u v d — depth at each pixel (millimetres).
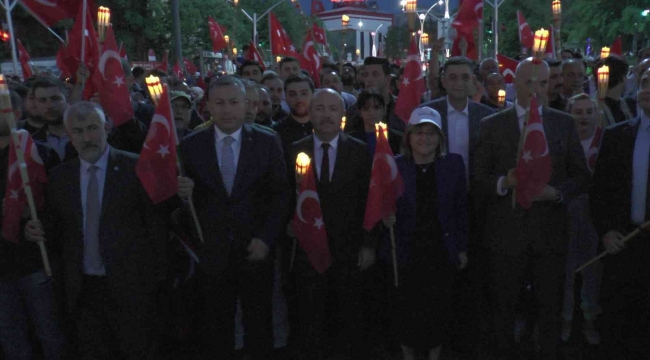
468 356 4555
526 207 3850
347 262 4242
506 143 4086
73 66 6363
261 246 4031
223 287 4086
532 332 4699
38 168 3977
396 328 4332
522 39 11945
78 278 3828
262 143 4121
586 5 24797
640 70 5730
